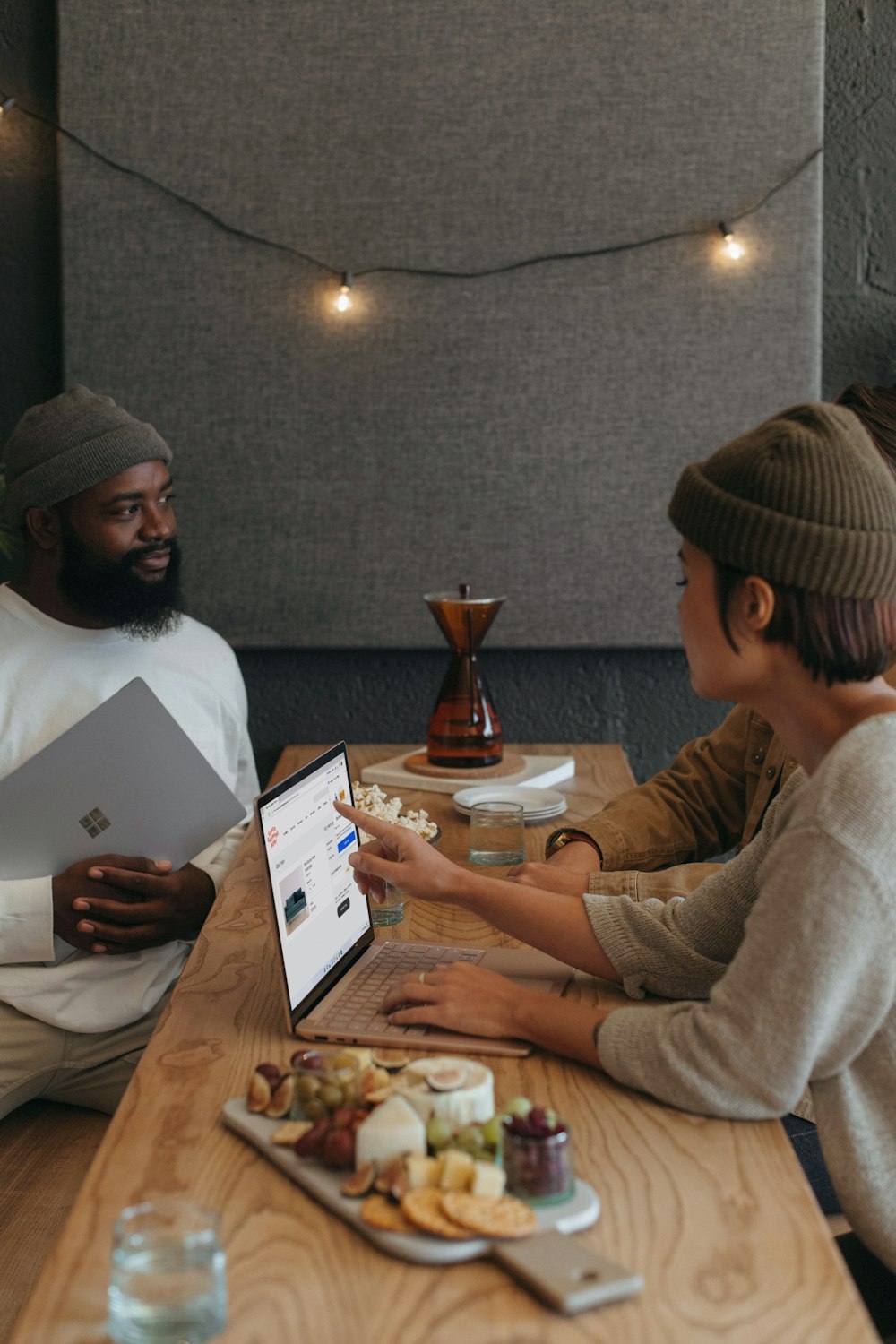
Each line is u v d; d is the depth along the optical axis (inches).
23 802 64.8
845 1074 39.5
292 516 104.0
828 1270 31.7
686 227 100.6
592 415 102.5
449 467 103.3
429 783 84.8
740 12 98.5
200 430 103.4
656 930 48.8
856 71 104.2
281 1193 35.5
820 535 38.4
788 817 43.2
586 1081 42.1
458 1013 45.3
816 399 102.0
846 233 105.9
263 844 46.4
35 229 105.3
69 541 74.6
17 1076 67.8
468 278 101.4
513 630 104.8
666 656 107.3
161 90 100.4
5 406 106.7
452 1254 31.8
